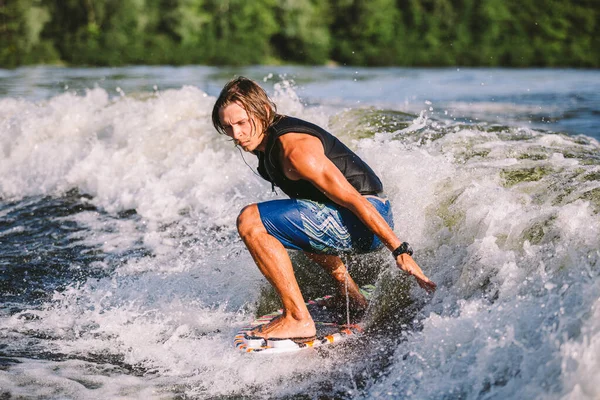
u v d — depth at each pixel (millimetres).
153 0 79500
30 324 6398
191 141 10180
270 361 5387
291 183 5434
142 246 8242
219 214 8711
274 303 6551
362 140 8375
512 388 4289
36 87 30438
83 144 10992
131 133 10773
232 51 78688
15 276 7605
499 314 4895
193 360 5535
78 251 8242
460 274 5762
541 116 16797
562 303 4586
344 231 5523
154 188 9562
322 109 10711
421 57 79688
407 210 6668
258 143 5461
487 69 62656
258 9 81812
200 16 81188
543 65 78875
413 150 7609
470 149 7688
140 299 6879
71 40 74438
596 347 4031
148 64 75438
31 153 11117
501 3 83500
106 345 5914
